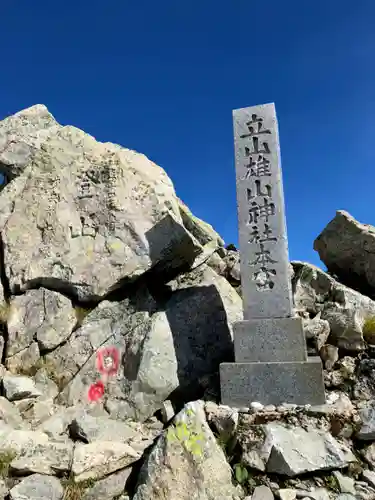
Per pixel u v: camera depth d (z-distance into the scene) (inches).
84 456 65.6
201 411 72.4
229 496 62.1
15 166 119.9
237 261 129.3
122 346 97.5
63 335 98.7
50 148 116.8
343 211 126.2
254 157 91.7
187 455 63.8
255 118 93.4
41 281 103.9
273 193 89.0
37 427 80.1
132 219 107.3
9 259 105.7
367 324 97.3
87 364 94.7
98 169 112.4
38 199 111.2
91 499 61.9
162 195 111.9
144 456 69.0
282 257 85.7
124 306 104.1
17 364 95.0
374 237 116.5
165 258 106.6
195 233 138.0
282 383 77.2
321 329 95.6
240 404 77.9
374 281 118.0
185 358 94.1
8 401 83.9
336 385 85.9
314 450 66.7
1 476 63.4
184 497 60.1
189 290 105.5
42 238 107.3
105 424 78.7
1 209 112.5
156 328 95.5
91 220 108.3
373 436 70.7
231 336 98.3
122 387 91.0
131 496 63.1
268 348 81.0
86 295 102.1
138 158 119.6
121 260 103.6
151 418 86.7
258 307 84.7
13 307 100.7
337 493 62.5
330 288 111.0
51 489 61.4
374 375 83.1
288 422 71.7
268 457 66.2
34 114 130.5
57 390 93.2
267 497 62.2
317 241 132.1
